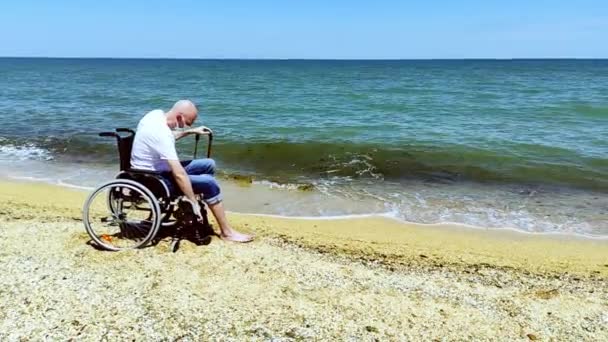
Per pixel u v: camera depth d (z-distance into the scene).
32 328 3.50
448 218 7.23
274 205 7.71
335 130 14.75
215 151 11.70
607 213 7.51
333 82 42.62
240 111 19.59
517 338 3.80
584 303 4.52
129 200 4.96
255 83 41.25
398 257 5.60
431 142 12.80
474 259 5.65
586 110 19.91
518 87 34.94
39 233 5.40
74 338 3.42
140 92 30.31
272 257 5.14
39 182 8.77
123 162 4.86
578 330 3.98
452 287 4.77
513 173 9.86
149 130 4.60
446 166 10.45
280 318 3.86
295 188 8.72
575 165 10.41
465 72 67.44
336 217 7.16
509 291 4.75
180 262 4.76
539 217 7.32
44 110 19.73
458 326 3.93
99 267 4.54
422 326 3.89
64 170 9.80
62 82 41.25
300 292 4.35
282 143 12.52
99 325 3.59
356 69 84.44
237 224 6.50
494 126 15.73
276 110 19.95
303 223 6.80
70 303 3.87
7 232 5.43
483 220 7.16
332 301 4.22
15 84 37.34
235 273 4.63
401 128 15.23
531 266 5.50
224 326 3.68
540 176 9.65
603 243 6.30
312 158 11.21
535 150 11.84
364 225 6.82
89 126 15.59
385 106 21.53
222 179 9.27
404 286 4.69
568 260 5.71
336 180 9.41
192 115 4.79
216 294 4.18
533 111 19.67
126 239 5.09
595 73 62.12
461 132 14.48
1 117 17.31
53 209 6.83
